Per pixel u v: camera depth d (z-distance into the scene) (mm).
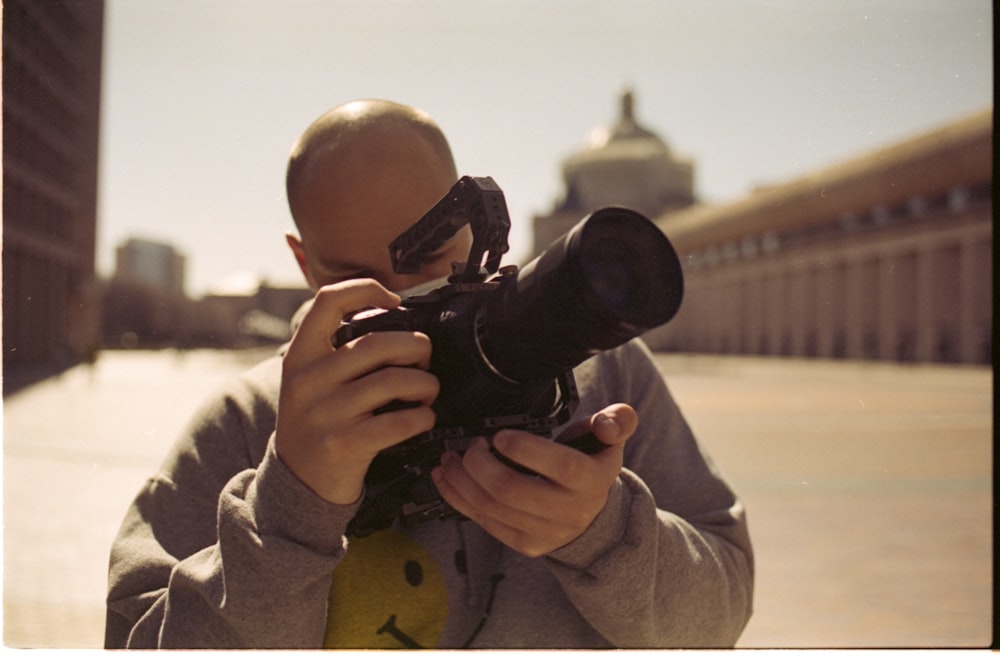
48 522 6449
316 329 1021
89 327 47688
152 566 1321
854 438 13023
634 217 859
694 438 1586
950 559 5785
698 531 1416
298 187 1354
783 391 27156
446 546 1354
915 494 8219
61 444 11125
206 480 1395
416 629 1312
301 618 1143
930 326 51094
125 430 13047
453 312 1051
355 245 1334
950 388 29391
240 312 69875
